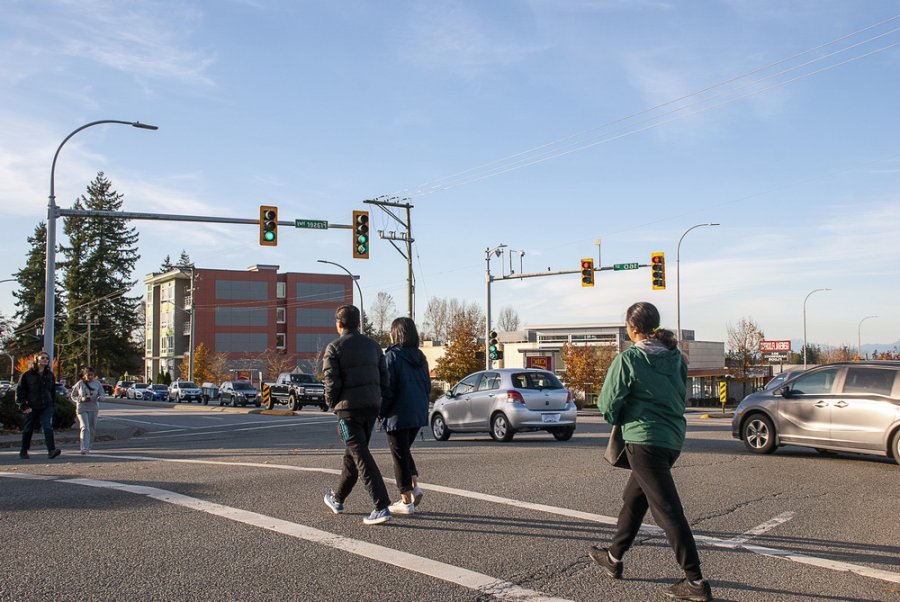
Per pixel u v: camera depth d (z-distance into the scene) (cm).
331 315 9412
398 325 750
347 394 667
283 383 4022
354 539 617
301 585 498
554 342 7050
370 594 482
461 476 962
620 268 3130
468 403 1659
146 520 680
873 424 1112
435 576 521
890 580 532
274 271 9075
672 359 503
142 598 471
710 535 665
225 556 564
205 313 8675
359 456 667
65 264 7681
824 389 1191
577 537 637
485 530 656
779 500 829
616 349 5328
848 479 980
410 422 720
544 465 1071
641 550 604
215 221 2338
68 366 7719
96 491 825
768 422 1245
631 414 495
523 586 504
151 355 9438
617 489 865
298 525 663
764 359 6050
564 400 1608
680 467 1083
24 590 484
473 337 5762
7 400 2152
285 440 1792
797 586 516
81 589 486
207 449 1493
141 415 3644
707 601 468
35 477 952
